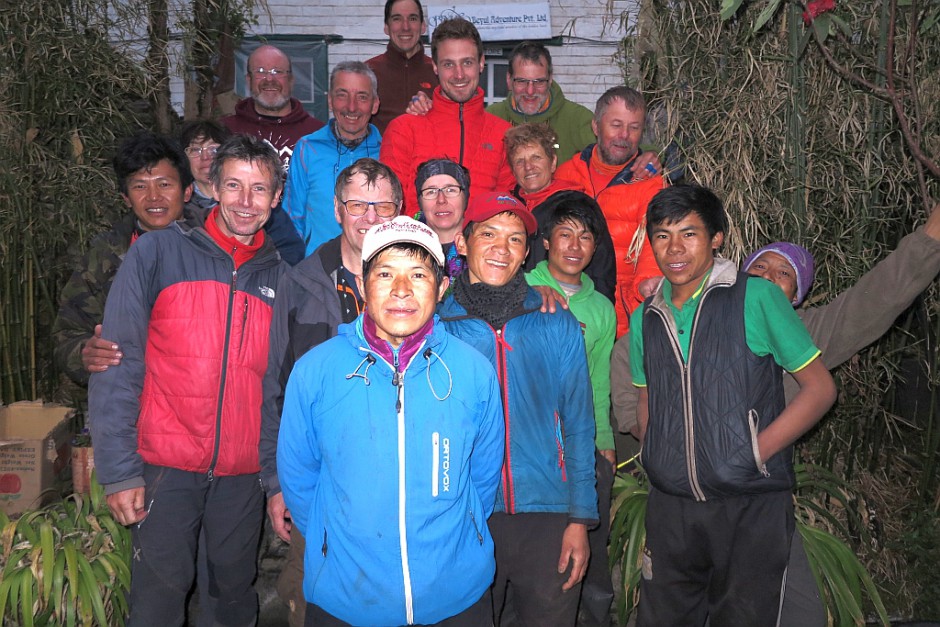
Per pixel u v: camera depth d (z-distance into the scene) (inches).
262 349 107.3
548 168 146.3
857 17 139.3
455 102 154.9
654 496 104.8
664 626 106.3
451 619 82.4
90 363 104.0
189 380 103.2
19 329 162.2
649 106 155.1
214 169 105.0
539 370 98.0
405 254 77.1
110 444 102.9
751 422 94.7
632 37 160.2
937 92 138.4
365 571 77.3
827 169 144.8
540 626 99.9
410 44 205.3
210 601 114.7
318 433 80.6
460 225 123.6
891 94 114.1
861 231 145.3
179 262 105.5
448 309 100.0
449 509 79.4
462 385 81.0
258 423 107.1
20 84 166.2
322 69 297.6
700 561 102.0
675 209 97.4
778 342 94.2
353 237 103.8
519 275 100.8
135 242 107.3
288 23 293.7
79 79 173.0
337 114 159.5
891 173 143.1
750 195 141.4
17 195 161.3
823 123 144.6
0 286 160.2
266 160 104.8
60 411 151.4
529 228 101.0
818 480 140.6
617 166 145.1
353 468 77.8
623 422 119.0
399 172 155.6
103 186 176.2
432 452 78.5
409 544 77.4
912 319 153.5
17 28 165.2
